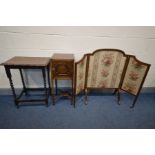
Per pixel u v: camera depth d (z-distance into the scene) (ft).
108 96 7.57
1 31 6.01
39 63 5.29
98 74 6.46
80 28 6.23
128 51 6.91
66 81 7.51
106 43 6.64
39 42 6.41
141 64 5.72
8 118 5.68
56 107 6.49
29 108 6.35
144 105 6.93
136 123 5.68
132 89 6.46
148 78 7.77
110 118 5.90
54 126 5.36
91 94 7.69
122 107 6.69
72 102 6.75
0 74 7.01
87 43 6.59
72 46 6.61
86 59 5.97
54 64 5.46
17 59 5.80
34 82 7.42
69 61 5.41
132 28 6.35
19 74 7.13
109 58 6.04
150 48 6.90
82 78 6.28
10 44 6.34
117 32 6.41
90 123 5.58
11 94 7.48
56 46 6.56
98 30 6.31
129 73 6.30
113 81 6.72
